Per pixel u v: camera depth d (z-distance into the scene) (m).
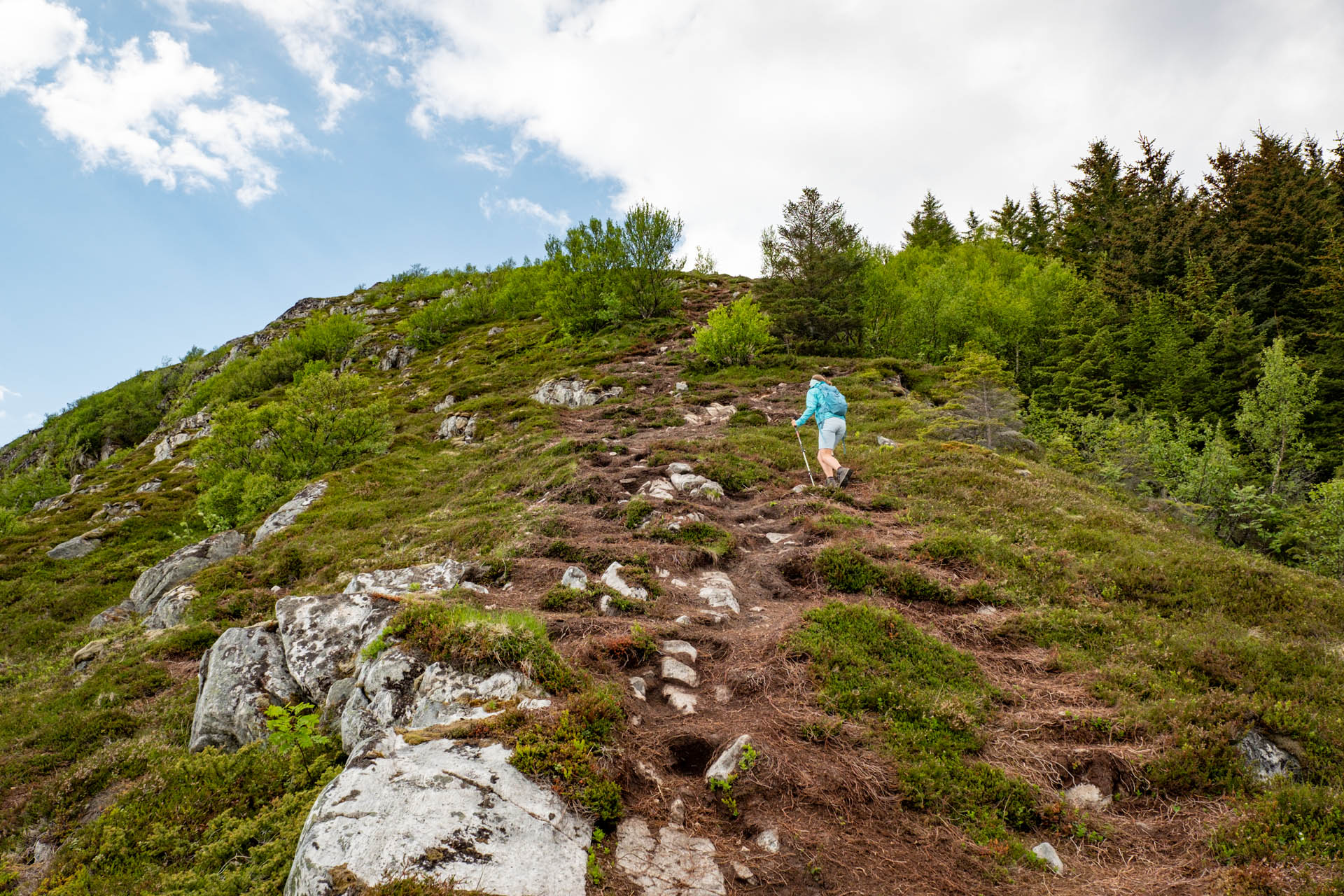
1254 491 15.49
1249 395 21.47
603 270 36.72
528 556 10.06
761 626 7.27
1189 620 7.43
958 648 6.96
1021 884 3.98
